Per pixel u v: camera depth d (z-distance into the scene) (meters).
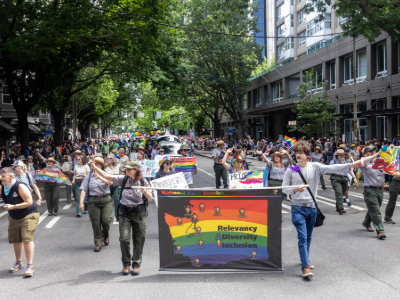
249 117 56.75
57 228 9.11
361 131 30.41
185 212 5.61
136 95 51.69
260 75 51.75
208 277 5.50
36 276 5.76
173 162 10.36
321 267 5.90
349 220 9.46
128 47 19.19
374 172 7.81
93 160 5.91
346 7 16.66
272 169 9.15
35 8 15.18
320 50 35.59
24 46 15.08
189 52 42.44
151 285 5.23
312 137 29.77
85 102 47.47
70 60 19.25
